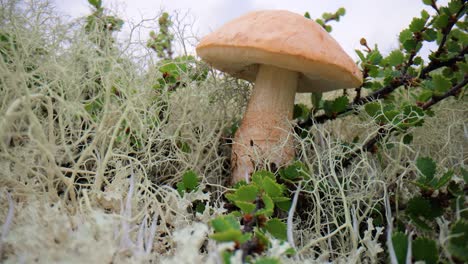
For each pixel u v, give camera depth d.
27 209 0.10
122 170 0.13
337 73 0.14
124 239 0.10
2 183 0.11
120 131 0.16
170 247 0.11
